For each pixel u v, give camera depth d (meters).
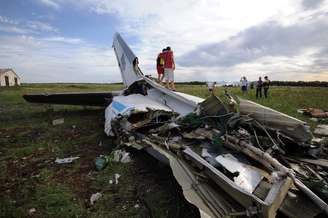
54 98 8.72
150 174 3.67
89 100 9.14
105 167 3.96
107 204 2.92
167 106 5.46
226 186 2.35
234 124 3.21
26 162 4.30
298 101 13.45
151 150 3.62
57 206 2.87
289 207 2.13
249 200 2.09
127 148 4.44
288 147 3.06
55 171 3.89
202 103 4.02
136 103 5.20
